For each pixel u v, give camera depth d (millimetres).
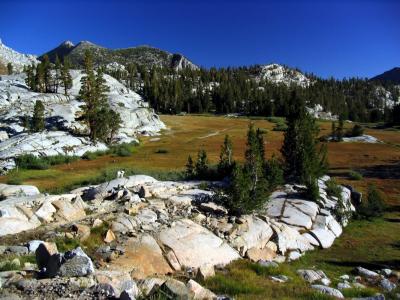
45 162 55656
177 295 8180
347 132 87812
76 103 88938
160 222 16344
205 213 18938
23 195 21438
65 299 7543
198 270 12266
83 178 44906
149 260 13070
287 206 22656
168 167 52438
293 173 28500
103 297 7707
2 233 15195
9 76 115500
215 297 9047
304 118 29406
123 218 16094
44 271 9500
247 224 18281
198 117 135000
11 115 78375
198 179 29781
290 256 17812
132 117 93625
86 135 74125
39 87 102250
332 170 45906
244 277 12750
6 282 8445
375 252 19688
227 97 164750
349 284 14180
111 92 109312
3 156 56594
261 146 28625
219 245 15617
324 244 20125
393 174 43000
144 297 8336
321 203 24109
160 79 197375
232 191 19422
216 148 72938
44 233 15141
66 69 100375
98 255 12844
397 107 123875
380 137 88500
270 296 10742
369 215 26625
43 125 71812
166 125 109312
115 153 67000
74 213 17797
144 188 20938
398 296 13461
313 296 11023
